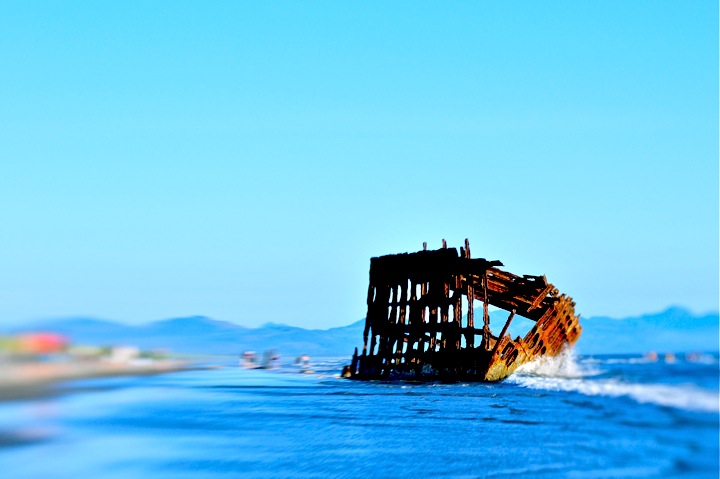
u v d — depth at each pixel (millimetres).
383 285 180500
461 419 93062
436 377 165500
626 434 69625
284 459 63750
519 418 90938
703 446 60281
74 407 91625
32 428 74250
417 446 70562
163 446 67938
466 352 161375
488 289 178000
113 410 90875
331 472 58844
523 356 166000
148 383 134875
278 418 93750
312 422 90188
